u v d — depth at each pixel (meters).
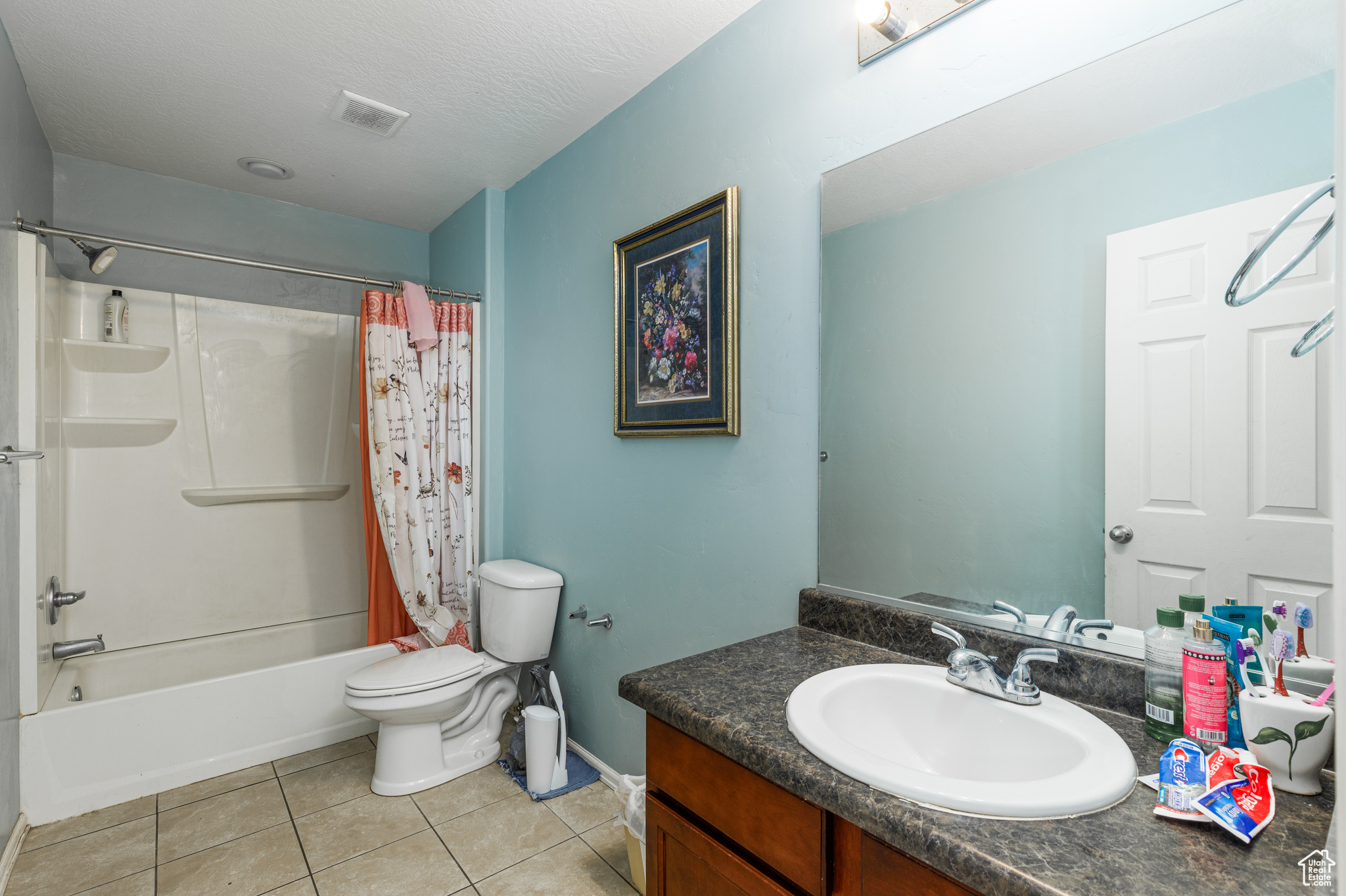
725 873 0.96
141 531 2.62
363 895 1.61
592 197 2.27
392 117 2.21
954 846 0.66
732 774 0.95
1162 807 0.71
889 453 1.35
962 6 1.22
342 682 2.48
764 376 1.63
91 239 2.03
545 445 2.55
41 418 1.99
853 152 1.43
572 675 2.40
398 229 3.33
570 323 2.39
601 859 1.76
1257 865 0.63
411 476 2.61
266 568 2.91
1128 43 1.02
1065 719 0.93
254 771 2.24
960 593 1.23
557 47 1.83
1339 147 0.46
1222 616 0.88
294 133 2.33
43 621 2.03
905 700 1.09
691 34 1.78
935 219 1.27
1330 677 0.81
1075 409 1.07
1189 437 0.94
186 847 1.80
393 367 2.58
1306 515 0.84
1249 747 0.78
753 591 1.67
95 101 2.11
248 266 2.31
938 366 1.27
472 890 1.63
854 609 1.38
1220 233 0.92
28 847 1.79
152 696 2.10
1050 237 1.10
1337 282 0.46
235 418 2.85
